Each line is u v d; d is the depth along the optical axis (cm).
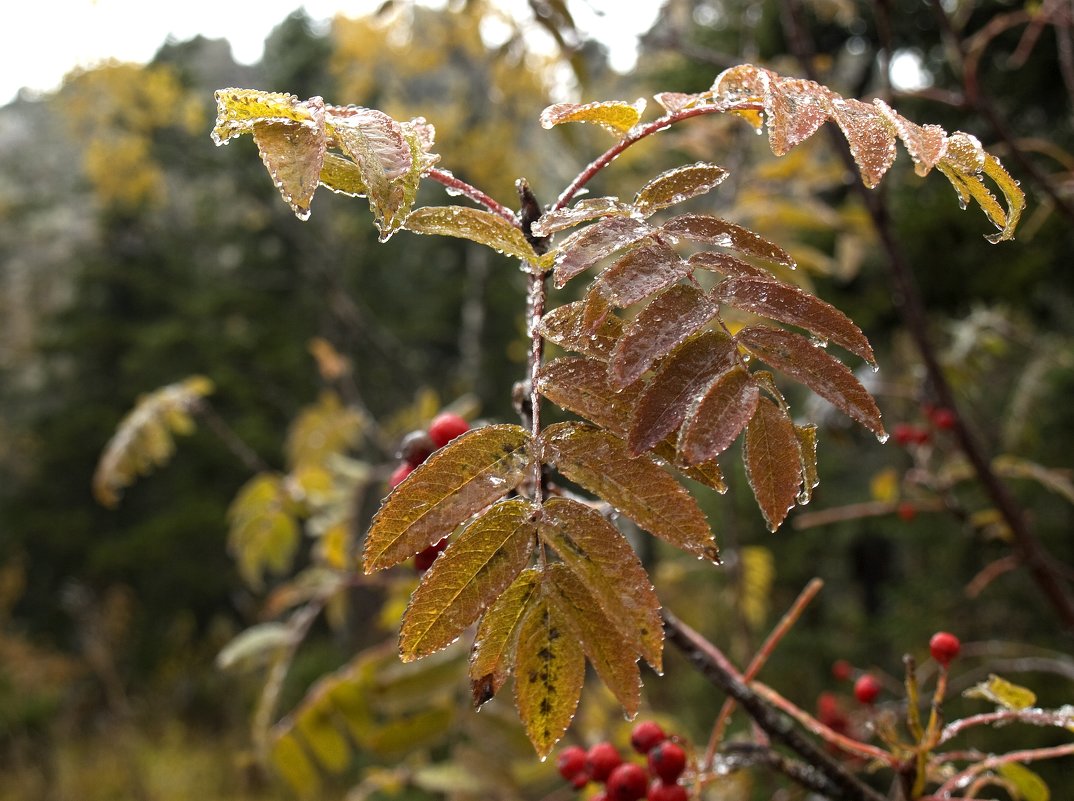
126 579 1554
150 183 1216
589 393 79
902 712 216
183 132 1313
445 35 870
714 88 90
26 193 2044
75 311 1727
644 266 78
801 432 76
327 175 97
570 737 310
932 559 573
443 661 252
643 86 644
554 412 268
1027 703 124
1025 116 500
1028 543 230
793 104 80
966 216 465
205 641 1486
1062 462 489
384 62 1002
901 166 492
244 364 1620
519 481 77
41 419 1675
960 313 497
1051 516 520
